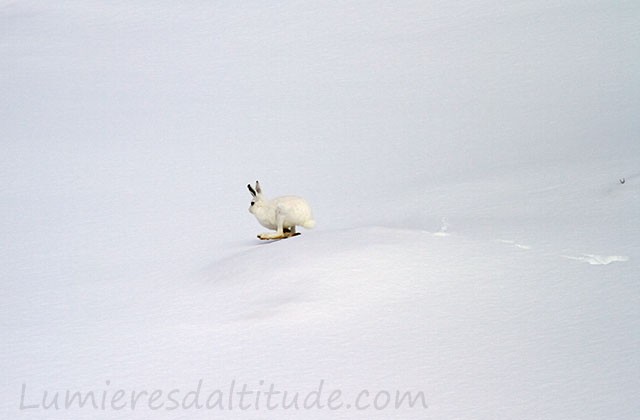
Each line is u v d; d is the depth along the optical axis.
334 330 41.66
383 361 38.09
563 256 49.47
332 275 46.84
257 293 47.12
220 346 41.19
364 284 46.00
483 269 47.66
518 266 48.09
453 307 43.34
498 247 51.00
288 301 45.12
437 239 51.69
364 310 43.56
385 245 49.91
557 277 46.47
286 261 49.28
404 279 46.50
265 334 42.00
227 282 50.22
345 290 45.56
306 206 54.94
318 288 45.97
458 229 56.44
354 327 41.81
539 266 48.03
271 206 55.00
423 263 48.12
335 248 49.75
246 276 49.72
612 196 64.50
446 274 47.06
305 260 48.75
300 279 47.06
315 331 41.75
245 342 41.28
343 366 37.94
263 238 55.12
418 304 43.88
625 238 52.59
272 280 47.78
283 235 54.88
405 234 51.97
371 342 40.06
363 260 47.97
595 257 49.06
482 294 44.66
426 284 46.00
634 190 64.94
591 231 54.66
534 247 51.06
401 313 43.00
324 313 43.56
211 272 53.12
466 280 46.38
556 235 53.75
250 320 43.81
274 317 43.66
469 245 51.03
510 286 45.50
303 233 55.16
